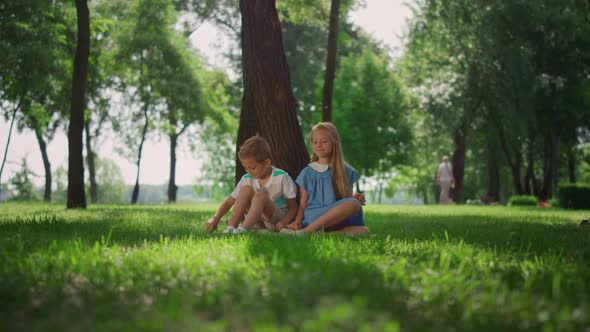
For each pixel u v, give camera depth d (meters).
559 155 32.66
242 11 7.73
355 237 4.53
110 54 25.91
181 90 26.41
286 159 7.44
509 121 24.69
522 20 23.39
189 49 28.73
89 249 2.99
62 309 1.74
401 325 1.56
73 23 20.66
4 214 8.43
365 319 1.51
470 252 3.21
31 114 22.27
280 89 7.53
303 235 4.52
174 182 31.73
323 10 15.82
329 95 13.28
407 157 34.03
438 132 26.84
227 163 39.03
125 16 26.44
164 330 1.45
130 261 2.67
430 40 27.14
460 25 25.00
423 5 26.59
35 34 19.02
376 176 39.19
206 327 1.46
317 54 33.78
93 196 30.33
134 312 1.68
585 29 24.00
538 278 2.40
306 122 33.72
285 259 2.67
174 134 31.30
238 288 2.01
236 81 33.06
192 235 4.32
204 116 27.84
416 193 47.94
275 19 7.66
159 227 5.51
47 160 28.58
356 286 1.99
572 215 10.91
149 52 26.02
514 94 23.58
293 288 1.93
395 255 3.13
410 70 29.14
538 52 24.33
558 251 3.62
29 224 5.21
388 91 33.47
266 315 1.55
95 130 29.55
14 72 18.77
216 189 39.72
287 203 5.62
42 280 2.23
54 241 3.22
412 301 1.92
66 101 21.67
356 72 34.03
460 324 1.60
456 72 25.95
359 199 5.41
